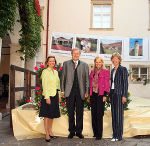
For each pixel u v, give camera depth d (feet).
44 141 12.62
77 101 13.21
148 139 13.07
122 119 12.93
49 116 12.60
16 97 27.20
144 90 41.78
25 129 13.99
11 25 19.75
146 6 42.98
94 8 43.86
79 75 13.15
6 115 21.30
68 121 14.01
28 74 21.24
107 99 14.65
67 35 42.34
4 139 12.98
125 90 12.82
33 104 16.70
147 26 42.83
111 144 12.02
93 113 13.34
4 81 50.11
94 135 13.37
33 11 29.35
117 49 42.65
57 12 42.70
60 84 13.48
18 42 27.48
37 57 39.06
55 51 41.91
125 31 42.86
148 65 42.24
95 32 42.80
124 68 13.10
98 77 13.08
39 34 34.40
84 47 42.37
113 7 43.19
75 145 11.84
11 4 18.99
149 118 14.82
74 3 42.98
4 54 50.75
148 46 42.52
